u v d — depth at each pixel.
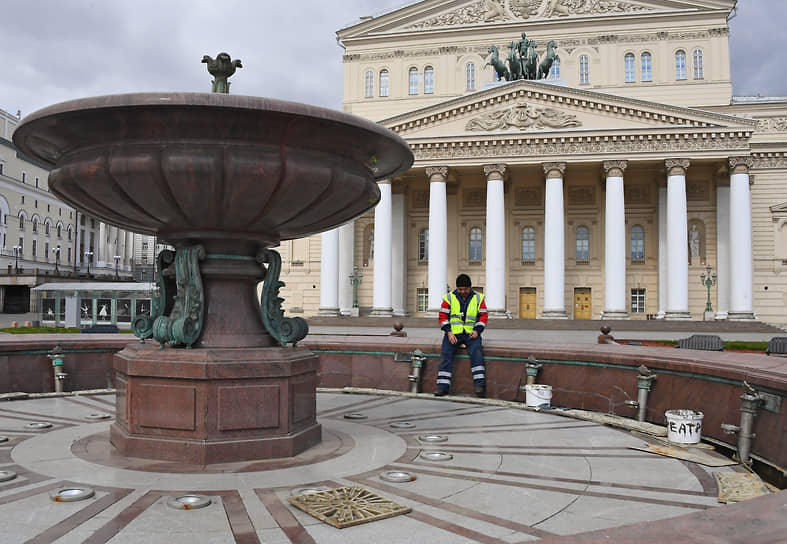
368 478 5.04
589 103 45.28
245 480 4.91
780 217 50.19
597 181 51.31
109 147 5.27
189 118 4.99
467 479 5.06
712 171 49.22
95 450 5.79
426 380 10.02
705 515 2.19
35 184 85.81
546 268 44.62
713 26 54.91
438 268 45.97
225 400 5.47
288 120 5.11
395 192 52.44
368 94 59.50
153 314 6.22
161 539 3.67
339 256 52.41
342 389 9.97
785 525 2.08
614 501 4.55
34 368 9.25
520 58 49.59
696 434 6.46
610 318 43.16
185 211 5.57
